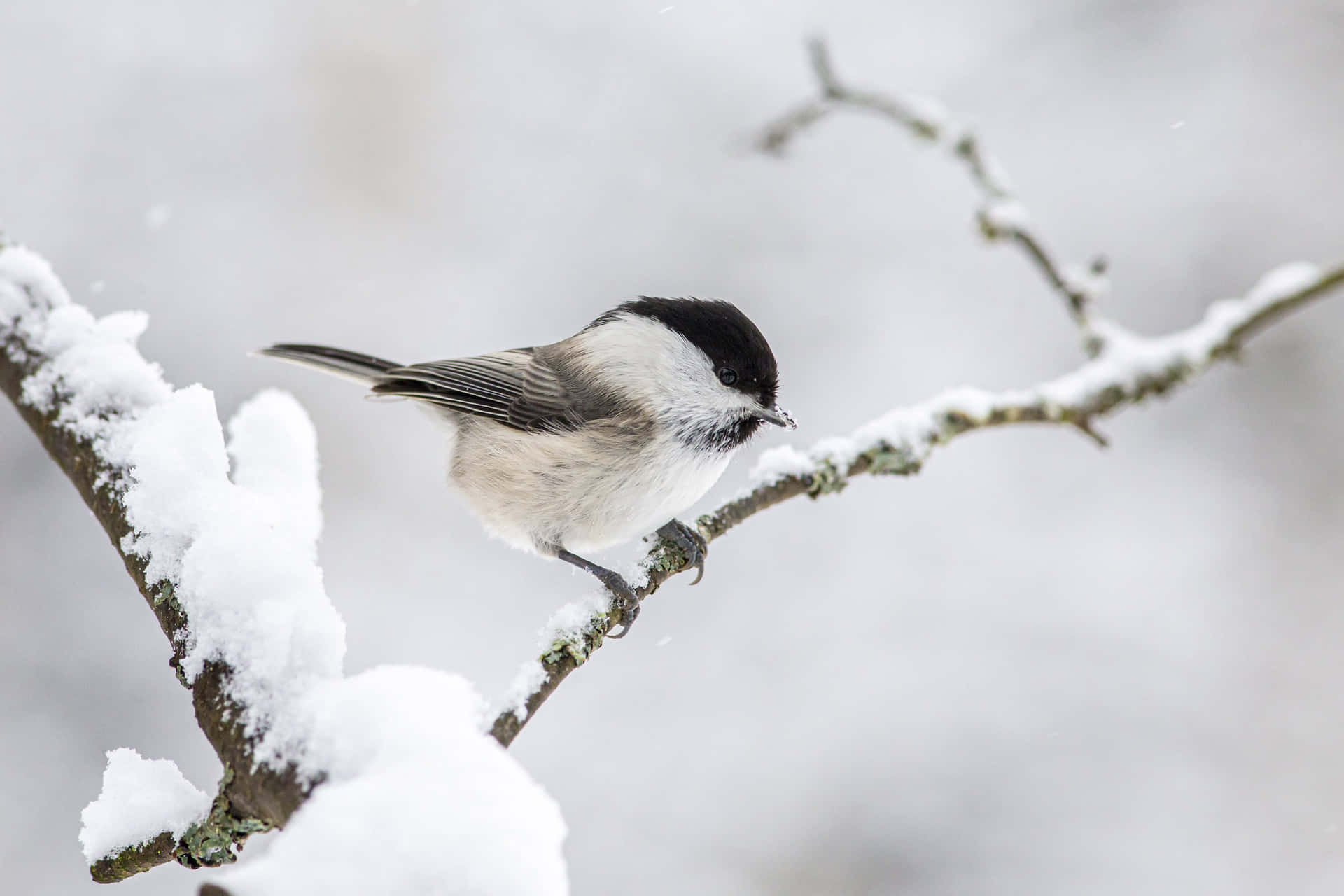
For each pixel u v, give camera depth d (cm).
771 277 1273
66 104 1253
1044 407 649
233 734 335
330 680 338
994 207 696
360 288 1252
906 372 1235
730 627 1073
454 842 265
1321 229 1251
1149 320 1263
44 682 986
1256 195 1272
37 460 1052
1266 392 1188
